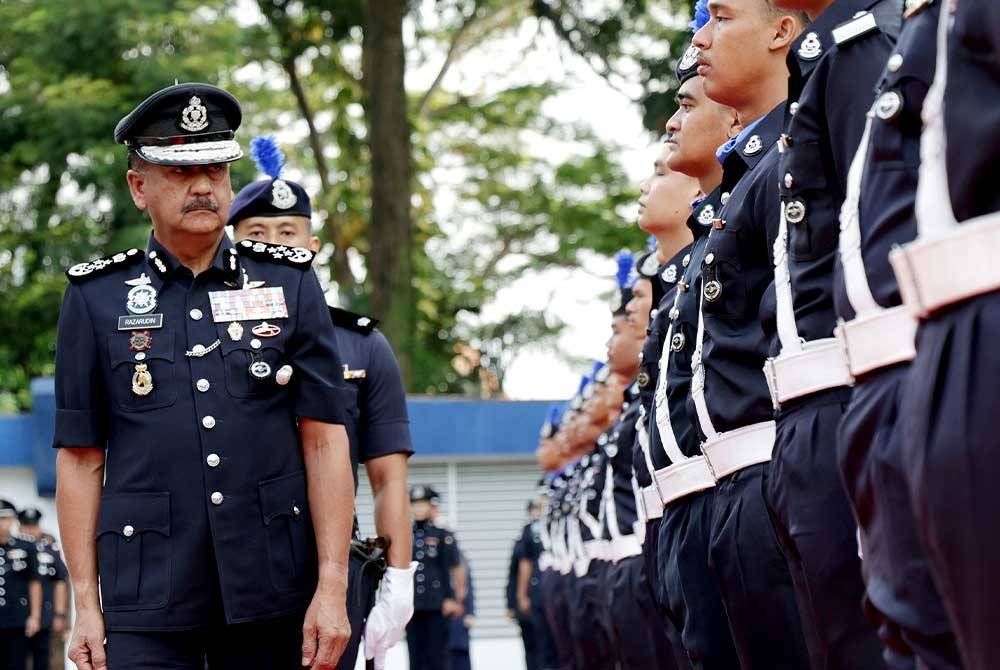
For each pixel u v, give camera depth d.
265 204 8.34
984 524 3.29
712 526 5.62
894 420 3.86
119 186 32.66
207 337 6.11
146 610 5.95
